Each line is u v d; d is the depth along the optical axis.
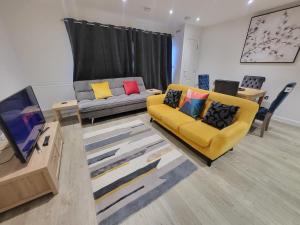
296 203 1.38
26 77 2.91
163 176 1.66
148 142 2.31
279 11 2.93
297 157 2.03
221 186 1.54
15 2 2.54
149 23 4.01
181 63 4.58
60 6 2.88
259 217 1.25
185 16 3.61
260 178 1.66
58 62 3.15
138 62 4.05
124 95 3.59
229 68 4.08
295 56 2.86
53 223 1.19
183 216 1.24
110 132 2.62
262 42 3.29
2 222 1.20
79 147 2.17
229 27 3.89
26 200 1.31
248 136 2.56
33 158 1.39
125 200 1.37
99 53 3.41
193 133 1.85
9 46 2.54
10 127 1.20
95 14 3.26
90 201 1.36
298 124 2.98
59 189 1.48
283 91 2.22
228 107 1.95
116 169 1.75
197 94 2.42
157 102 2.95
